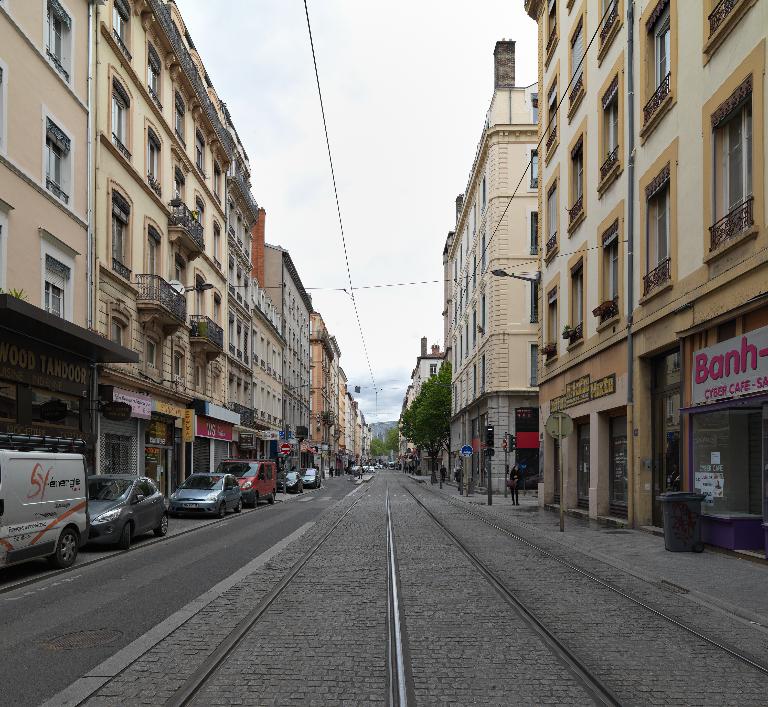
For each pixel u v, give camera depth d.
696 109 13.64
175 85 28.95
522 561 11.66
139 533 14.63
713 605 8.15
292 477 40.03
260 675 5.44
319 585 9.34
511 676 5.43
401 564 11.27
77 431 18.30
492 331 39.81
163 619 7.37
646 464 16.38
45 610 7.98
